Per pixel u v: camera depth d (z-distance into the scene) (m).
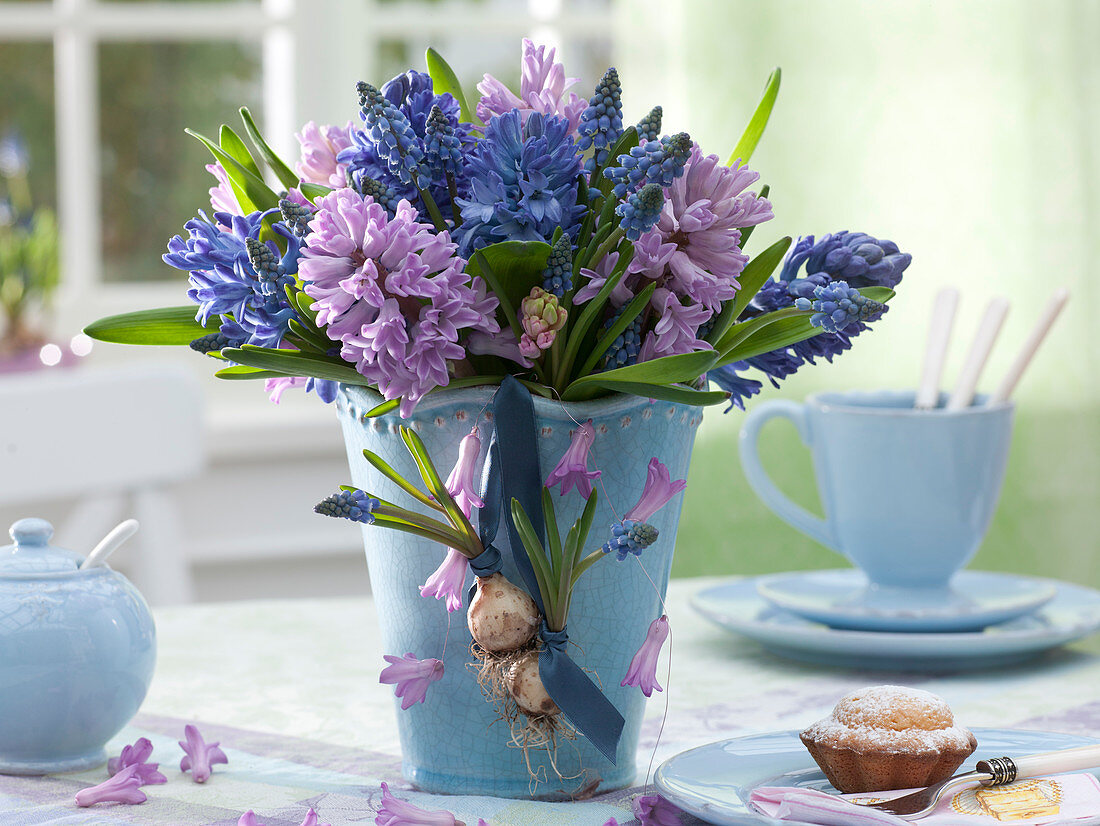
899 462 1.69
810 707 1.56
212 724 1.54
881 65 3.57
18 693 1.42
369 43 3.95
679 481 1.37
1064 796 1.32
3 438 2.46
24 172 3.68
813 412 1.75
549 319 1.33
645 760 1.46
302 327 1.35
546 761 1.38
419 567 1.38
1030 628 1.67
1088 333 3.57
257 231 1.34
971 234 3.59
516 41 4.01
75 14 3.69
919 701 1.36
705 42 3.52
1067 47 3.54
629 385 1.34
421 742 1.40
